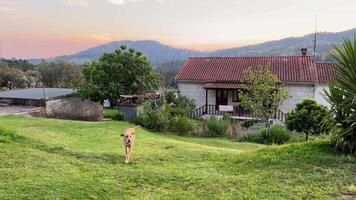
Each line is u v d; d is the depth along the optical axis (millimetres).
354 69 7254
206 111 28016
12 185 5758
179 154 9656
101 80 22219
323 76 27484
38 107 21375
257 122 21812
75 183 6074
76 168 7430
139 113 20578
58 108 22109
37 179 6191
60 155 8492
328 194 5434
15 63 50656
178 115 21031
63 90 27234
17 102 22234
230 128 19172
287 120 18375
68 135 12969
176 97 27203
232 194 5664
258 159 7840
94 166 7715
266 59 31297
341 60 7461
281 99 18703
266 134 17266
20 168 6938
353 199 5152
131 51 23234
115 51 23219
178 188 6152
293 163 7090
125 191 5934
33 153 8180
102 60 23109
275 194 5559
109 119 21688
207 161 8820
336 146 7570
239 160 8219
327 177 6172
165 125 18500
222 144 15273
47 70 46969
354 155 7242
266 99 18516
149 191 6008
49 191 5578
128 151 8398
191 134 18766
